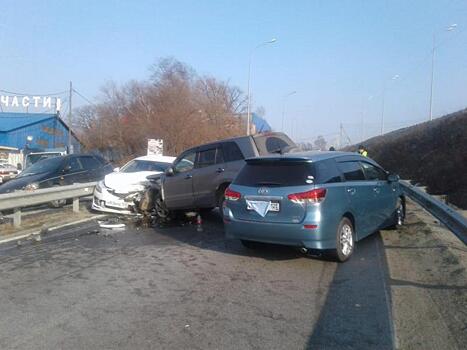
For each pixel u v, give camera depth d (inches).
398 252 308.0
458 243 319.9
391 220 366.0
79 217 486.6
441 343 168.2
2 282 249.4
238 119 2210.9
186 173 445.1
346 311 202.4
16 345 168.9
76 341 172.4
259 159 293.9
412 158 1198.3
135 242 360.5
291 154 301.7
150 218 473.1
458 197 750.5
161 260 298.4
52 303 214.7
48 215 499.8
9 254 318.3
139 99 1940.2
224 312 202.4
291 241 273.1
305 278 253.8
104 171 669.3
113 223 453.1
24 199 431.5
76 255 314.7
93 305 211.8
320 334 178.7
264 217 280.1
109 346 168.1
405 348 166.1
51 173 593.3
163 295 226.1
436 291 222.8
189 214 485.7
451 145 992.2
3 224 443.2
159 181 491.5
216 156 429.1
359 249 320.2
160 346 167.9
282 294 226.4
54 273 267.7
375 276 254.4
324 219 267.7
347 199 290.0
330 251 278.2
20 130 2021.4
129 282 248.7
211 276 259.4
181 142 1771.7
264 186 284.5
